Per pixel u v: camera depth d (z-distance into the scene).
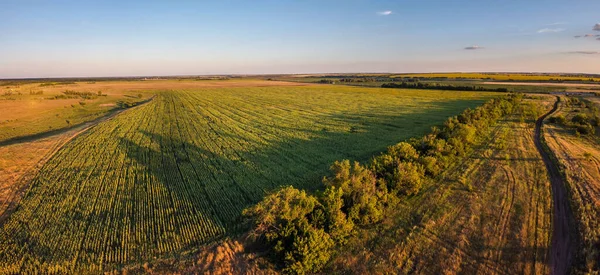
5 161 34.50
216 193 27.30
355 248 19.73
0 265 18.36
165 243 20.22
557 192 26.52
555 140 42.31
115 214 23.88
